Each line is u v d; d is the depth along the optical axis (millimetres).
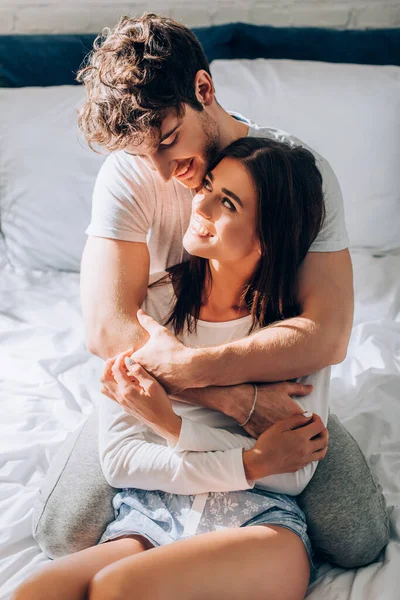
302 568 1203
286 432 1238
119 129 1188
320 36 2422
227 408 1293
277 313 1380
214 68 2277
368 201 2207
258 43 2430
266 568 1148
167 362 1277
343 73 2234
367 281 2109
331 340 1331
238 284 1361
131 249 1423
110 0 2525
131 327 1352
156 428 1257
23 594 1091
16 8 2549
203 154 1301
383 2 2492
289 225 1286
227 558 1132
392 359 1812
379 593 1205
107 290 1387
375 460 1532
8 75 2445
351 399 1706
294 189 1275
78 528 1332
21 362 1845
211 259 1343
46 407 1693
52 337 1926
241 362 1285
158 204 1456
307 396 1336
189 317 1396
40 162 2225
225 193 1256
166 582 1093
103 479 1368
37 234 2250
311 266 1371
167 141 1239
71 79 2461
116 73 1175
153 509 1271
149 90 1170
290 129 2182
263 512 1239
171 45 1198
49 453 1556
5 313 2037
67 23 2561
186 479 1226
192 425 1249
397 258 2242
